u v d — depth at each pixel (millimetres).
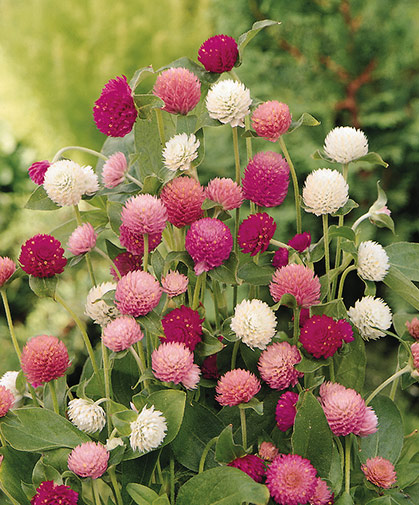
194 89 861
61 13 2764
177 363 806
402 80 2420
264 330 824
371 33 2344
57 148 2902
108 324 820
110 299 825
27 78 2805
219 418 861
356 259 886
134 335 811
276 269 875
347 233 878
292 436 799
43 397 887
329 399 810
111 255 902
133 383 900
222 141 2375
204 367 867
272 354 836
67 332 2480
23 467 845
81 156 2896
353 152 890
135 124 919
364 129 2418
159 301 838
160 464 857
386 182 2402
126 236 861
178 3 2801
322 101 2393
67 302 2475
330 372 864
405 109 2426
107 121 853
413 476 834
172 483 833
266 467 804
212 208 861
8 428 815
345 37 2352
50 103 2803
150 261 897
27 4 2881
